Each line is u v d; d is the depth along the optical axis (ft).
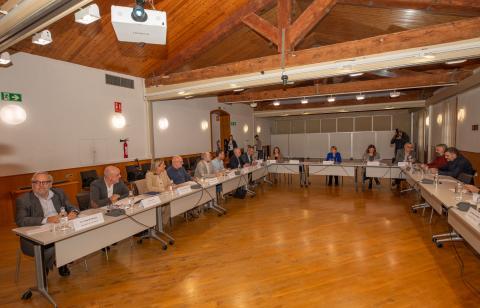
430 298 7.86
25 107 15.94
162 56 21.21
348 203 18.62
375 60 14.94
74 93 18.56
